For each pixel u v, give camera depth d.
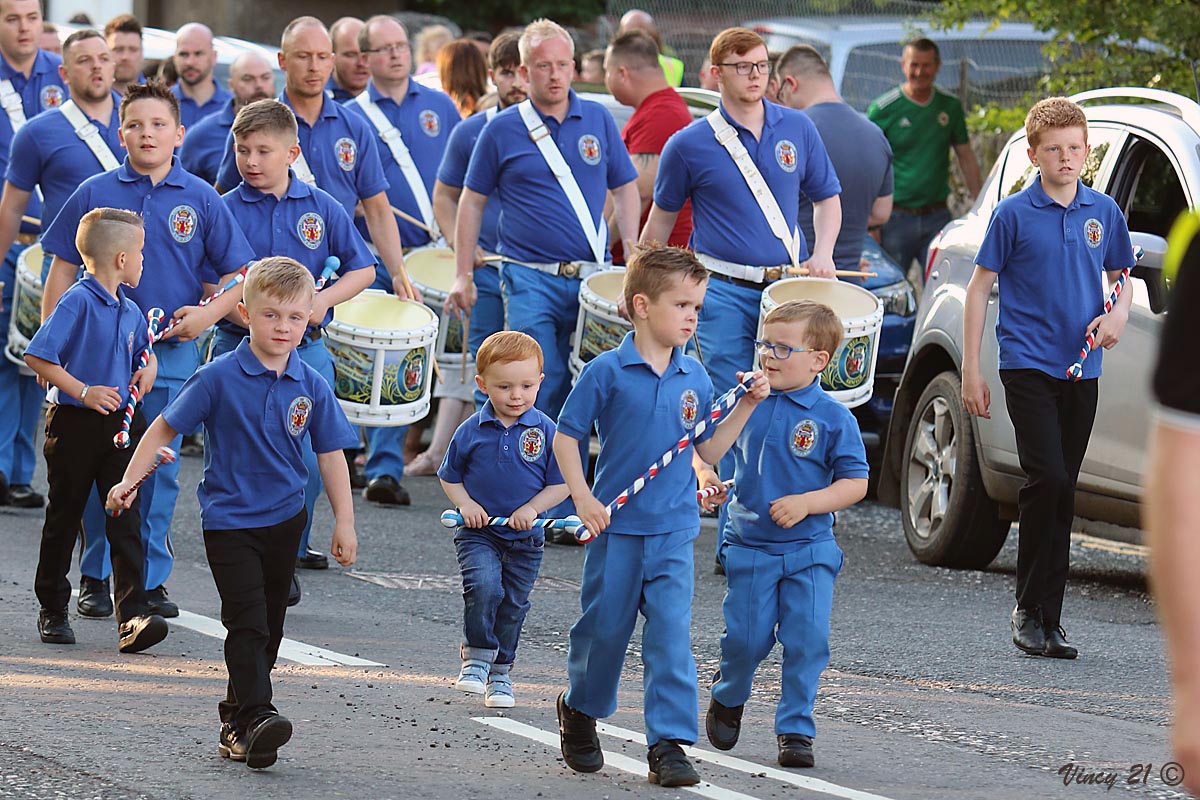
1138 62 22.75
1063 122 12.82
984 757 9.65
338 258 13.95
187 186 12.93
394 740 9.53
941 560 16.52
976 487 16.00
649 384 8.99
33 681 10.59
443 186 18.12
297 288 9.30
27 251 15.64
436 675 11.27
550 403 16.94
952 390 16.39
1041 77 27.91
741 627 9.43
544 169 16.80
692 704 8.80
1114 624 14.15
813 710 10.66
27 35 18.38
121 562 11.62
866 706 10.84
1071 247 12.92
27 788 8.24
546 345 16.80
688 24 32.72
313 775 8.72
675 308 8.94
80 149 15.30
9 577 14.06
